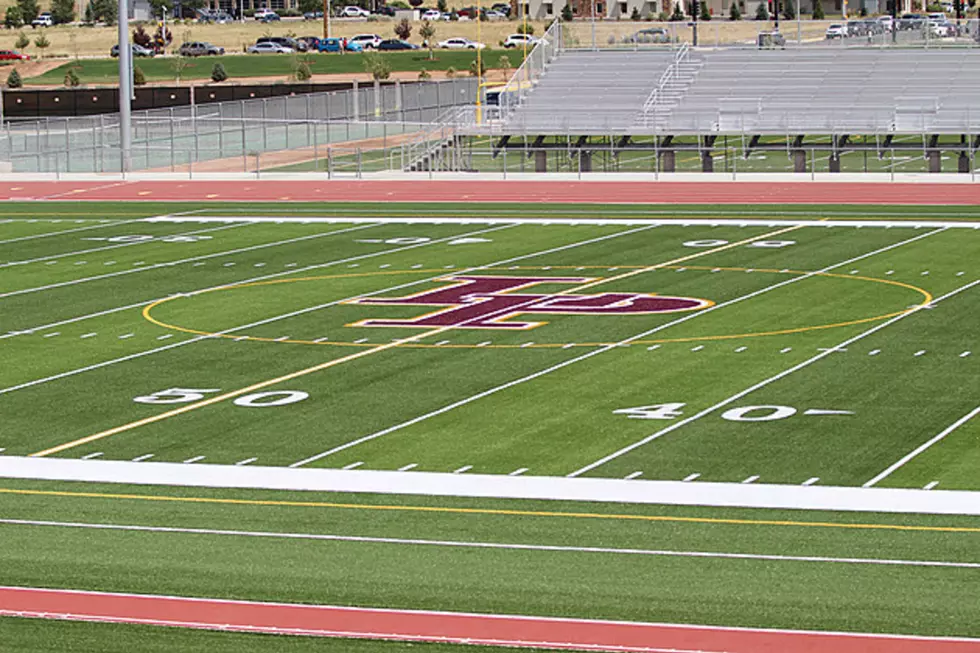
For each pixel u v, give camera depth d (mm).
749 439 26562
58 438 27734
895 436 26578
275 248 52281
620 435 27062
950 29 91750
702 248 49906
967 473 24297
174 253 51562
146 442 27312
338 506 23234
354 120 95562
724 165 79250
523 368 32625
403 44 170875
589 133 80250
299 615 18547
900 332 35688
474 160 83312
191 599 19141
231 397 30688
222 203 67312
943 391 29797
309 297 42375
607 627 17984
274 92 122938
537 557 20609
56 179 79562
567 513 22641
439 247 51594
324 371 32906
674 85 89000
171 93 120000
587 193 68562
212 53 168625
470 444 26719
